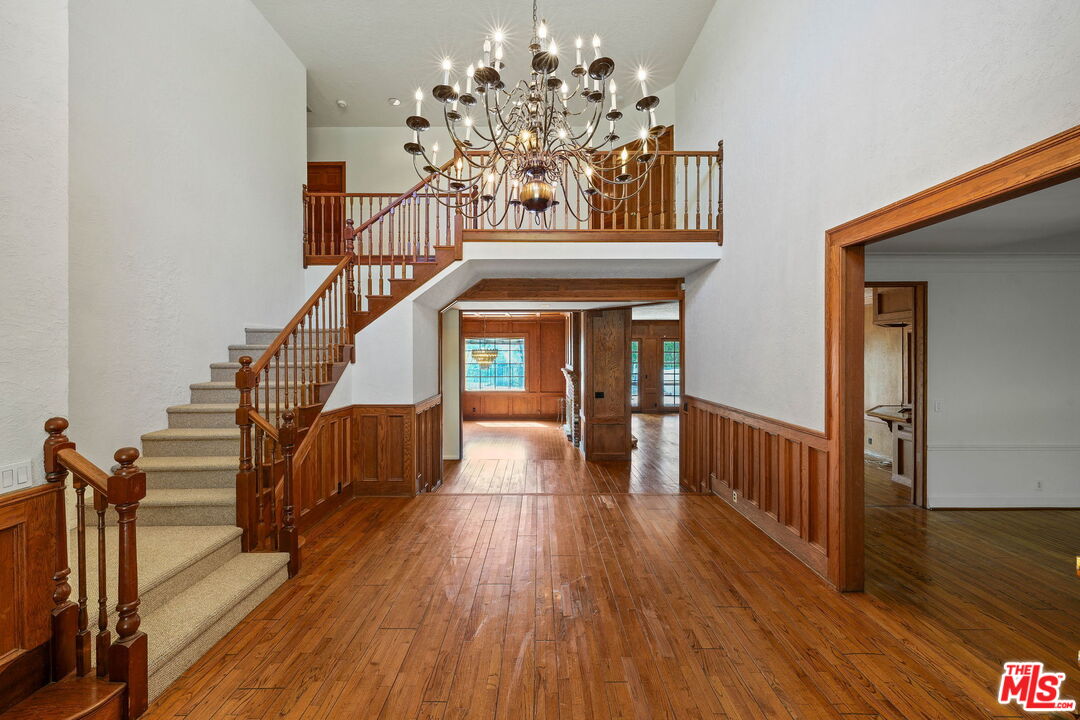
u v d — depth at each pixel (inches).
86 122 121.6
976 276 192.2
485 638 98.0
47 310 75.5
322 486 173.6
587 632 100.1
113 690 72.7
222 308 176.1
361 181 307.6
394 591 117.3
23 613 70.4
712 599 113.7
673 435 424.5
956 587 121.5
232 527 122.3
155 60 144.5
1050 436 191.9
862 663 90.4
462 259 199.3
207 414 149.7
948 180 84.3
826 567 123.1
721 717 76.9
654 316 452.8
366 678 86.0
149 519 122.9
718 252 196.1
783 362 144.9
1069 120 65.2
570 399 420.2
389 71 246.7
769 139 153.3
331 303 180.2
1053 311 191.5
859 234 108.7
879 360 284.0
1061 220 133.3
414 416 202.5
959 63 82.9
